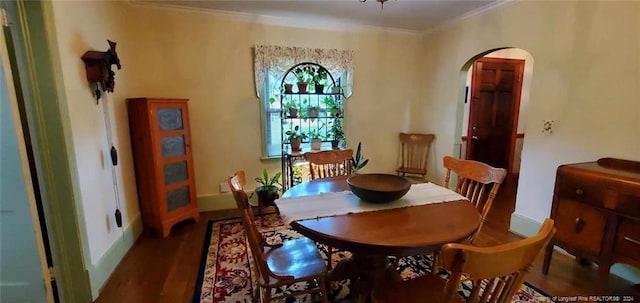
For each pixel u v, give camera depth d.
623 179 1.71
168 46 3.10
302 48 3.53
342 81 3.82
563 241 2.06
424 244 1.21
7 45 1.62
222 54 3.29
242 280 2.12
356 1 2.89
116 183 2.41
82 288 1.87
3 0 1.55
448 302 0.96
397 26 3.82
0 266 1.63
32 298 1.70
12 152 1.52
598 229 1.86
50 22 1.66
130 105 2.72
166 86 3.15
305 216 1.48
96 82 2.11
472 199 1.99
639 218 1.65
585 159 2.31
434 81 3.97
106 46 2.39
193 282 2.10
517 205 2.87
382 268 1.78
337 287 2.03
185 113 2.95
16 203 1.57
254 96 3.48
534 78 2.66
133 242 2.68
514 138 4.63
